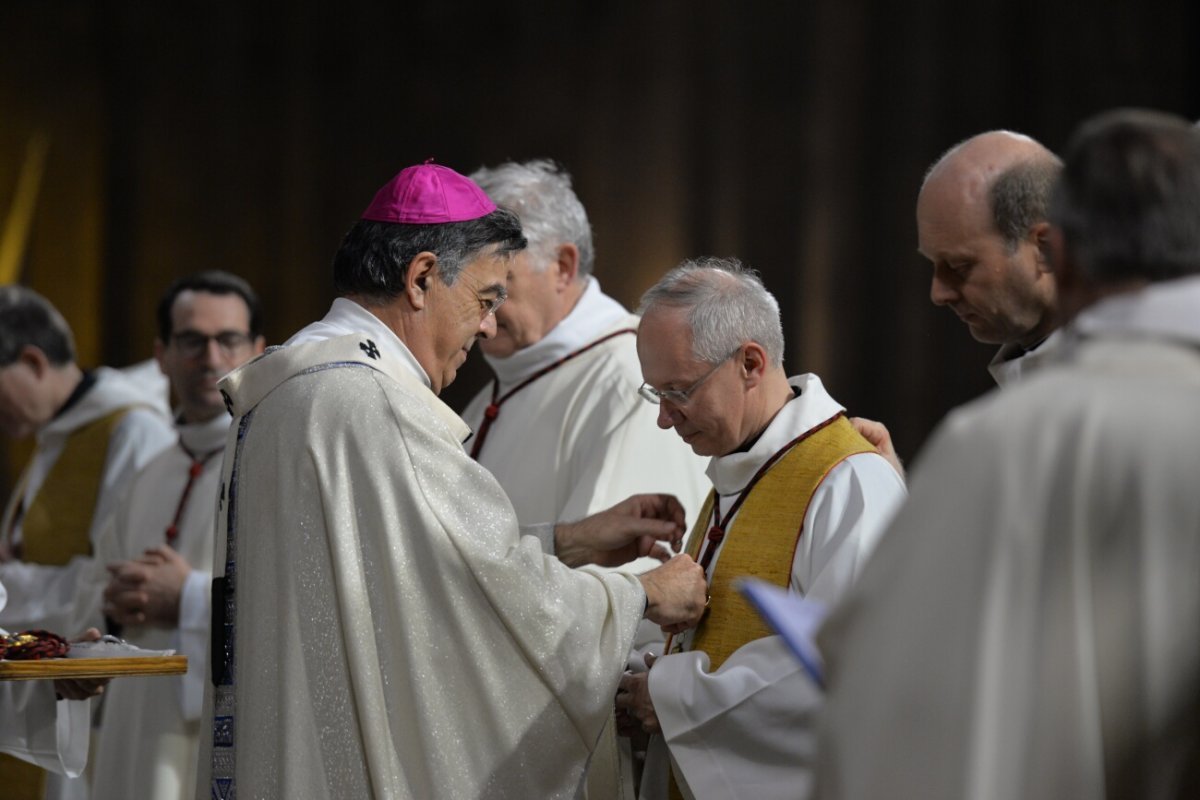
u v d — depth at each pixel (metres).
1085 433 2.64
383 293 4.89
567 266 6.70
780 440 4.99
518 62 19.20
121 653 4.88
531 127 19.14
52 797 7.72
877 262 19.19
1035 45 19.08
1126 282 2.80
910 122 19.14
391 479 4.58
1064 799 2.57
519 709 4.61
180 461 7.77
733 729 4.62
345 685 4.48
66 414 8.88
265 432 4.70
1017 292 4.71
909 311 19.06
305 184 19.05
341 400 4.64
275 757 4.47
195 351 7.64
